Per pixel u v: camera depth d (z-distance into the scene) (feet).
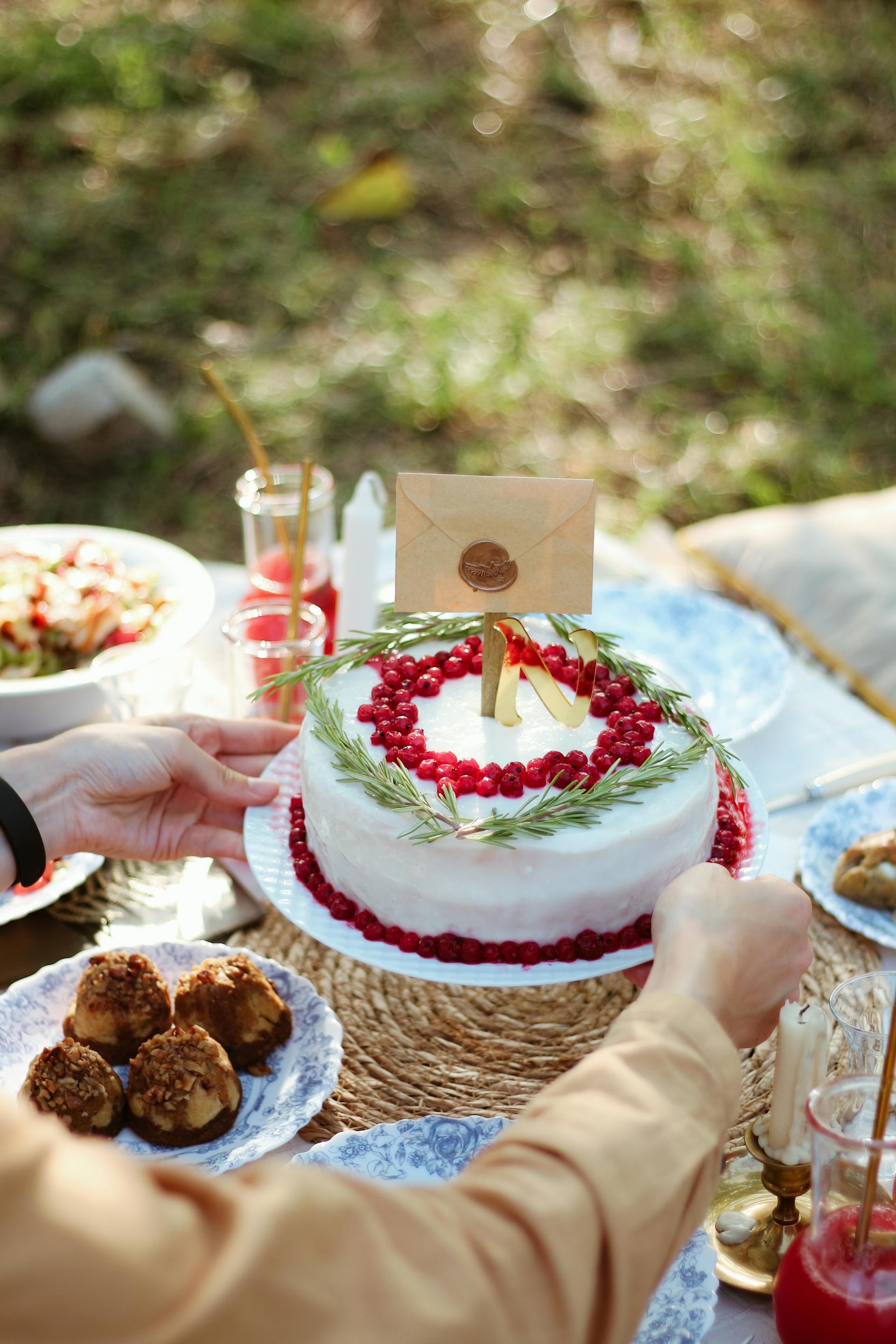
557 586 3.61
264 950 4.40
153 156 15.21
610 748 3.67
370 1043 4.02
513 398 13.43
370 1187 1.97
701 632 5.90
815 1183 2.70
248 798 4.25
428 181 15.62
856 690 6.89
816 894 4.45
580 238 15.48
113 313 13.64
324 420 13.03
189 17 16.87
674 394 13.80
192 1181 1.84
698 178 16.24
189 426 12.73
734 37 18.29
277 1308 1.72
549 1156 2.17
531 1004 4.22
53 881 4.49
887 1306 2.62
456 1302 1.87
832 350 14.26
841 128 17.28
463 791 3.51
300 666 4.21
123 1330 1.64
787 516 8.21
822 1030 2.94
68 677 5.13
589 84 17.13
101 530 6.15
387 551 6.64
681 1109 2.33
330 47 16.98
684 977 2.74
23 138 15.17
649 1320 2.88
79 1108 3.43
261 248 14.56
